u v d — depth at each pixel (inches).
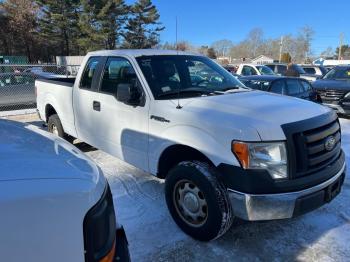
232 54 3380.9
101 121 180.1
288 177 114.9
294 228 141.6
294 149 115.8
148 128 148.0
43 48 2156.7
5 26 2006.6
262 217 113.4
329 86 402.3
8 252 51.3
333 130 132.7
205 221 125.0
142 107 150.9
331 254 124.6
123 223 144.6
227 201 118.3
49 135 89.9
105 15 1833.2
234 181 115.0
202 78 169.5
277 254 124.8
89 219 59.9
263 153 113.0
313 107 138.3
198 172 122.8
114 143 172.7
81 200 58.9
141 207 158.6
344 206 160.6
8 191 53.7
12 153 67.1
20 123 101.3
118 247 71.9
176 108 137.6
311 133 121.8
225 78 177.2
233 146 115.3
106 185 70.4
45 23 1988.2
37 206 54.2
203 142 124.0
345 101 387.9
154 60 163.9
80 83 198.8
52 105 232.5
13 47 2085.4
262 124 115.9
